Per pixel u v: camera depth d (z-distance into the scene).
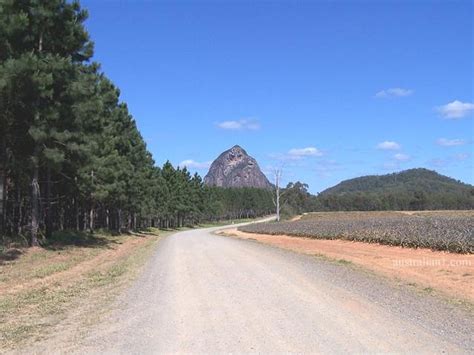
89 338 7.54
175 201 89.81
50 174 31.92
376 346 6.78
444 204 141.75
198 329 8.05
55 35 26.11
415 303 10.12
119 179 43.66
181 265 19.25
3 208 27.52
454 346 6.74
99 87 34.22
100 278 15.56
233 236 52.78
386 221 40.09
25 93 22.84
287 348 6.77
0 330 8.18
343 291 11.84
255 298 10.95
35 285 14.01
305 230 43.72
